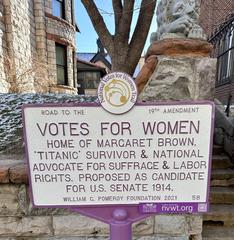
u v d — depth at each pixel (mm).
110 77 1072
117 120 1107
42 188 1168
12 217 1833
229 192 2592
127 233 1177
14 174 1733
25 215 1835
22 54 6750
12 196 1794
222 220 2357
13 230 1848
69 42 9836
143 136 1117
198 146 1116
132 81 1068
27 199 1808
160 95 1802
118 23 3676
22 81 5250
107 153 1137
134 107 1094
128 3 3502
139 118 1104
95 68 16953
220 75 5172
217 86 5340
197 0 1867
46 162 1150
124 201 1167
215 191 2629
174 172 1139
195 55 1795
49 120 1117
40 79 5852
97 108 1101
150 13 3520
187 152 1122
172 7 1886
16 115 2578
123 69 3678
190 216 1854
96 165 1147
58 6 9508
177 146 1120
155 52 1817
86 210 1184
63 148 1139
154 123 1105
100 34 3693
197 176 1139
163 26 1958
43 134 1129
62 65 9695
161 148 1125
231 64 4570
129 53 3670
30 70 5523
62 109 1105
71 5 10250
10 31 6023
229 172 2867
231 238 2180
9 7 5996
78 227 1875
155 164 1138
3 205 1805
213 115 1084
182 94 1803
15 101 2672
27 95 2729
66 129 1124
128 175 1149
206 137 1105
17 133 2457
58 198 1174
